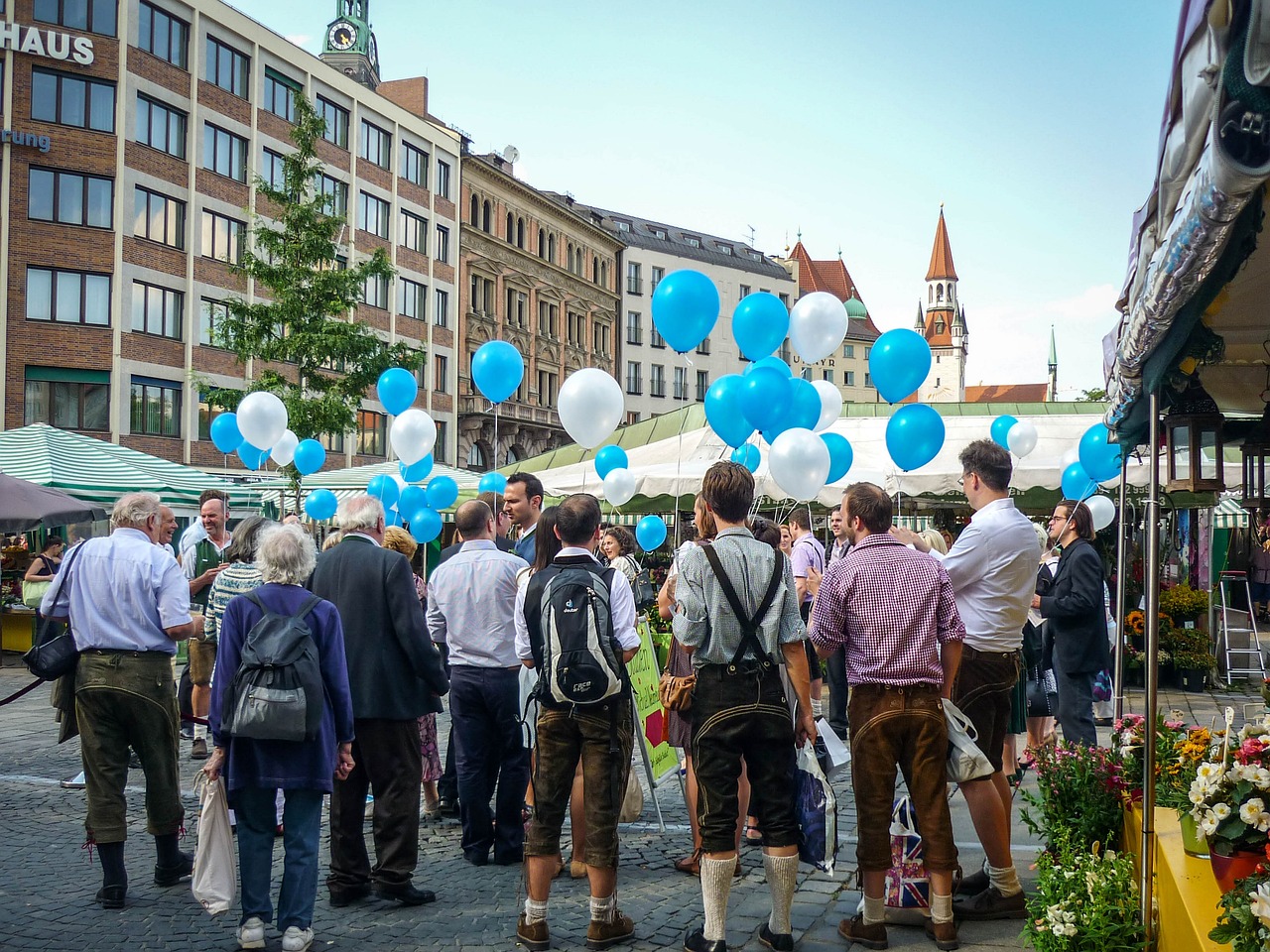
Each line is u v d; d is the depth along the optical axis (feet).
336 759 16.26
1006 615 17.12
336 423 77.05
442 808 23.89
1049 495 57.21
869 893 15.64
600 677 15.60
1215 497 47.73
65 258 106.83
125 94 109.91
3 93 103.76
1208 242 7.92
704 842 15.11
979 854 20.13
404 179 158.92
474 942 15.96
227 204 124.16
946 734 15.64
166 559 18.31
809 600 27.14
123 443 109.91
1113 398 16.74
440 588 20.11
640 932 16.33
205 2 120.06
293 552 16.14
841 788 27.61
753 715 15.08
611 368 244.01
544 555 17.92
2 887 18.51
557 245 212.23
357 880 17.88
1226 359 16.97
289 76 134.10
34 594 44.68
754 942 15.84
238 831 15.56
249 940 15.42
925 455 26.96
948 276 460.55
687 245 280.10
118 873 17.49
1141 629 43.57
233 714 15.16
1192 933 10.97
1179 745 15.89
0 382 102.89
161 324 115.65
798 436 25.88
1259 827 11.05
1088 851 15.92
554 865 15.84
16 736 33.30
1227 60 5.87
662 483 51.19
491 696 19.77
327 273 76.59
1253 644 46.19
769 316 27.96
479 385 31.17
